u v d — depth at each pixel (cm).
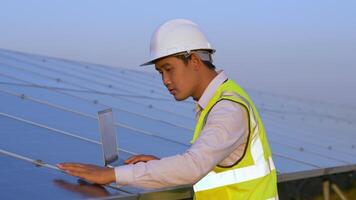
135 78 1360
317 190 671
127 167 245
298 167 590
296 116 1395
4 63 967
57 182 335
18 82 778
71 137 500
